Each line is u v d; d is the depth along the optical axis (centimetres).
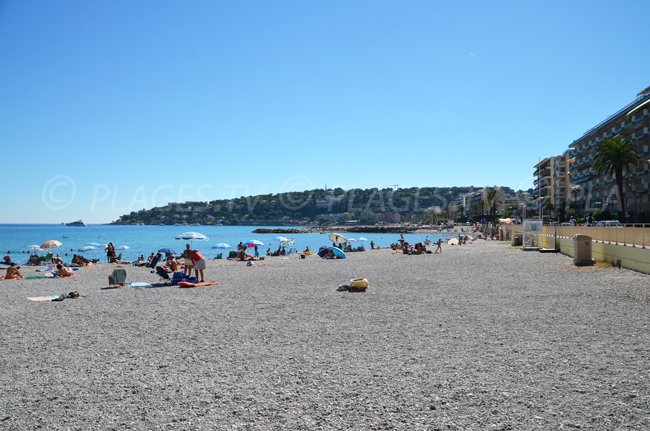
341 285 2048
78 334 1246
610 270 2459
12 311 1639
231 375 866
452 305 1587
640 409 666
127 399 755
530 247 4709
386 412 680
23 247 8056
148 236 13762
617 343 1033
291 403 723
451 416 660
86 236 13575
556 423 629
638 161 6875
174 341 1145
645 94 7394
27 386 830
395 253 5062
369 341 1107
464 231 15512
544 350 988
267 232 19175
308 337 1161
